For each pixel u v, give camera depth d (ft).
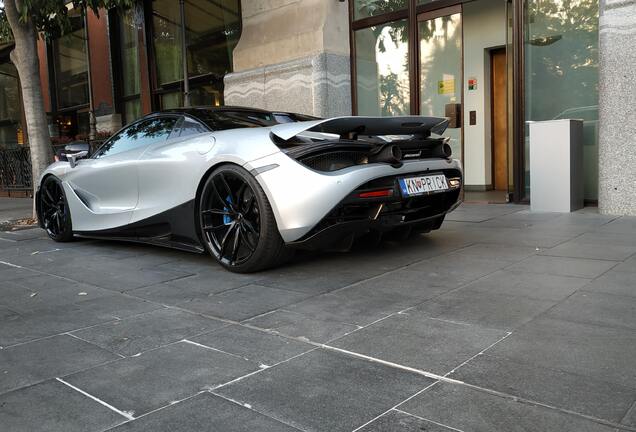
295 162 11.89
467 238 16.14
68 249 17.79
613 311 9.28
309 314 9.96
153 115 16.52
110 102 43.78
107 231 16.88
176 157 14.35
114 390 7.21
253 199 12.62
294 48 27.78
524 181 23.44
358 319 9.56
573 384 6.82
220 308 10.58
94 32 44.16
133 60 42.22
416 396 6.72
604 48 18.69
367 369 7.54
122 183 16.19
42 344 8.99
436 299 10.44
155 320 10.04
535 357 7.65
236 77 30.12
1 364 8.20
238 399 6.84
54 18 27.09
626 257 12.83
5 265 15.46
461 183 14.75
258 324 9.57
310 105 26.96
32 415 6.59
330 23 27.02
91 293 12.10
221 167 13.10
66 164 18.58
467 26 29.55
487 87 29.50
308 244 12.22
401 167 12.55
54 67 48.91
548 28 22.47
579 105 22.03
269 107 28.73
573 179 20.26
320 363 7.81
